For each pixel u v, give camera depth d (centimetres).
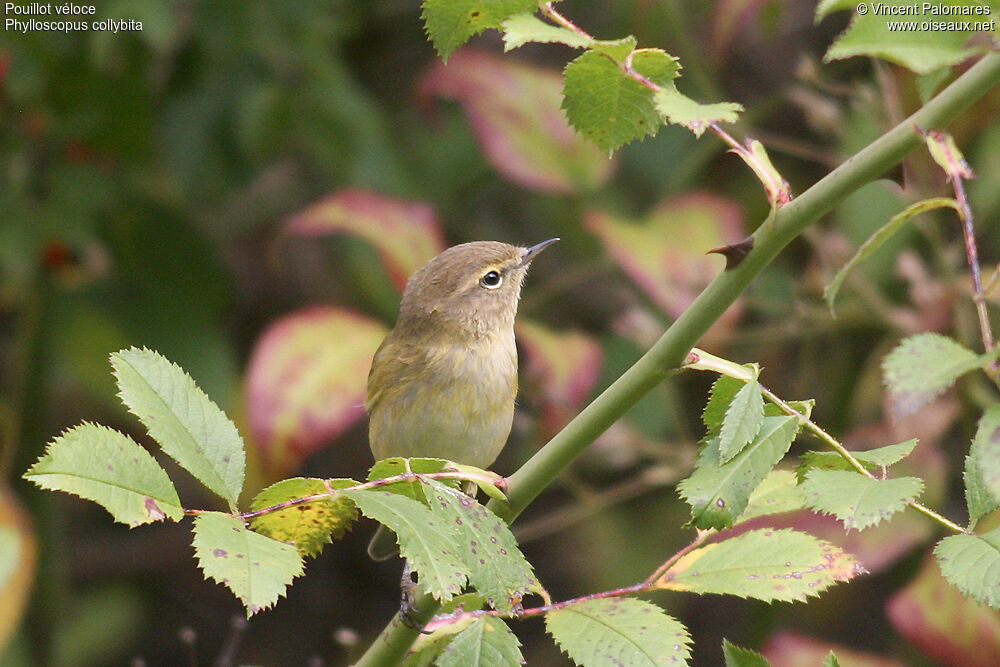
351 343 864
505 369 899
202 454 375
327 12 1073
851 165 380
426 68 1221
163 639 1348
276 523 418
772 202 392
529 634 1303
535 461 430
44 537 1048
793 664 774
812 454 404
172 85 1070
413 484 405
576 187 938
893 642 1098
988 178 990
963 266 1020
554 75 971
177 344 1056
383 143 1096
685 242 917
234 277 1159
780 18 994
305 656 1380
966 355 312
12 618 749
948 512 1020
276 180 1235
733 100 1157
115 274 1066
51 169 1025
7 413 1033
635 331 972
